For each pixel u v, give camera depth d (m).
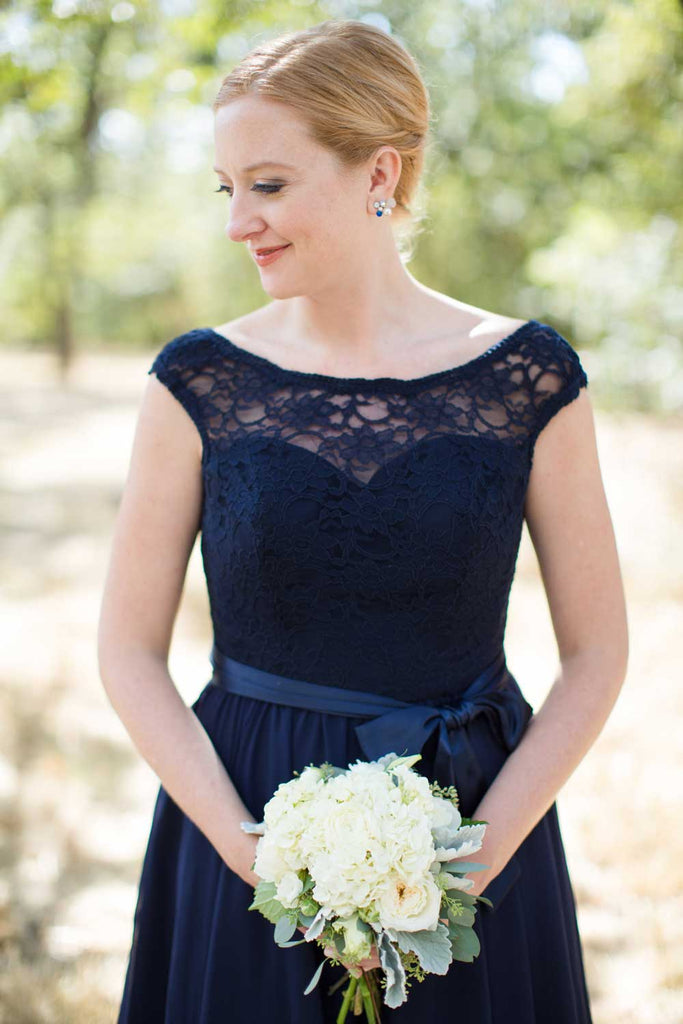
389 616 1.56
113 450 12.25
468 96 9.30
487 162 10.45
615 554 1.67
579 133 9.41
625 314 7.36
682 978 2.64
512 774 1.56
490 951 1.60
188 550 1.68
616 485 8.20
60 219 14.53
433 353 1.65
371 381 1.58
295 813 1.35
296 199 1.46
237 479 1.56
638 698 4.32
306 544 1.53
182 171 15.78
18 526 8.22
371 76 1.49
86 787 3.70
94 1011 2.48
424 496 1.54
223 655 1.68
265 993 1.57
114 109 5.67
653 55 5.45
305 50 1.47
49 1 3.09
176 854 1.73
